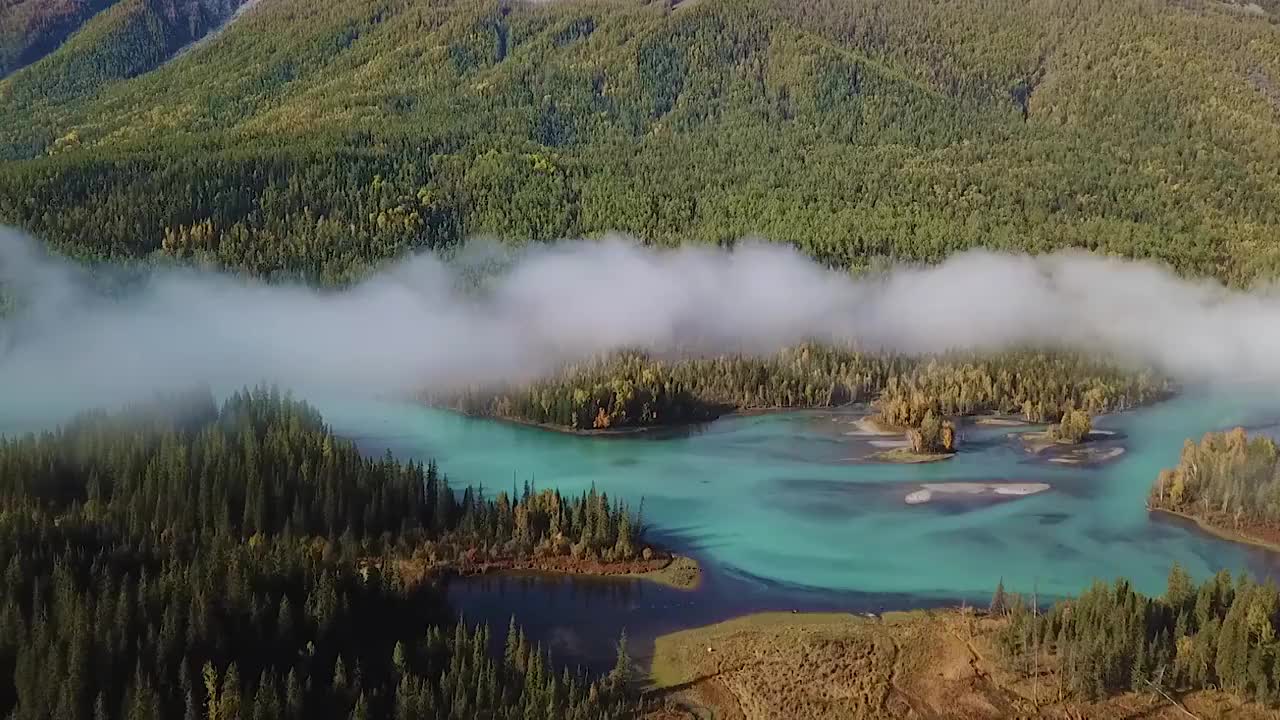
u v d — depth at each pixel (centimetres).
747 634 16812
